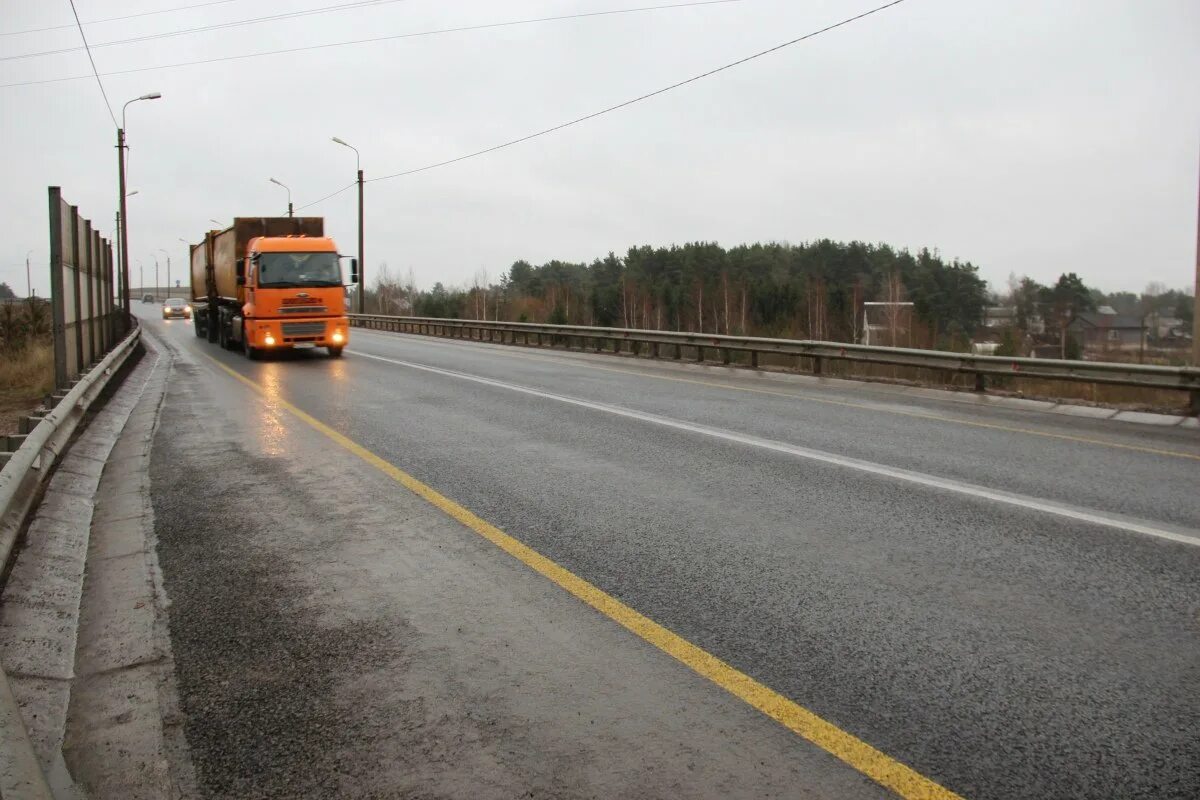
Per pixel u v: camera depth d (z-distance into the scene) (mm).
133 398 14031
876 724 3254
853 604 4477
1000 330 86938
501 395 14039
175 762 3037
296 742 3160
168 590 4773
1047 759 3012
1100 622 4234
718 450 8961
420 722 3291
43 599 4594
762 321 80000
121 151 35219
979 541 5594
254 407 12586
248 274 22234
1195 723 3264
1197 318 13398
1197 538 5664
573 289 105938
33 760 2789
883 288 86688
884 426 10836
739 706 3393
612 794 2807
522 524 6043
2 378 16703
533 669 3734
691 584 4789
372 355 24266
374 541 5660
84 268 16016
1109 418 12273
